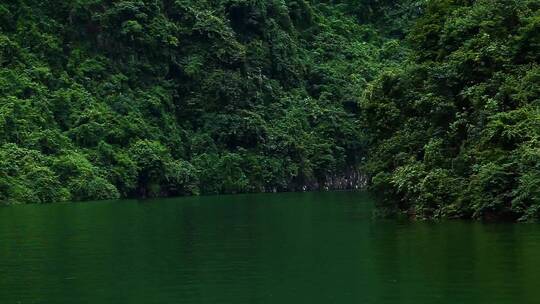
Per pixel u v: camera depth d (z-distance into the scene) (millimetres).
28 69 70438
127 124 70750
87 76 74188
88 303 13242
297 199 51594
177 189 69750
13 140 62719
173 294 13852
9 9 74250
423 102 28688
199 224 28812
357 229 24875
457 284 13789
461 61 27750
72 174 61781
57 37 74938
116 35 77000
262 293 13695
